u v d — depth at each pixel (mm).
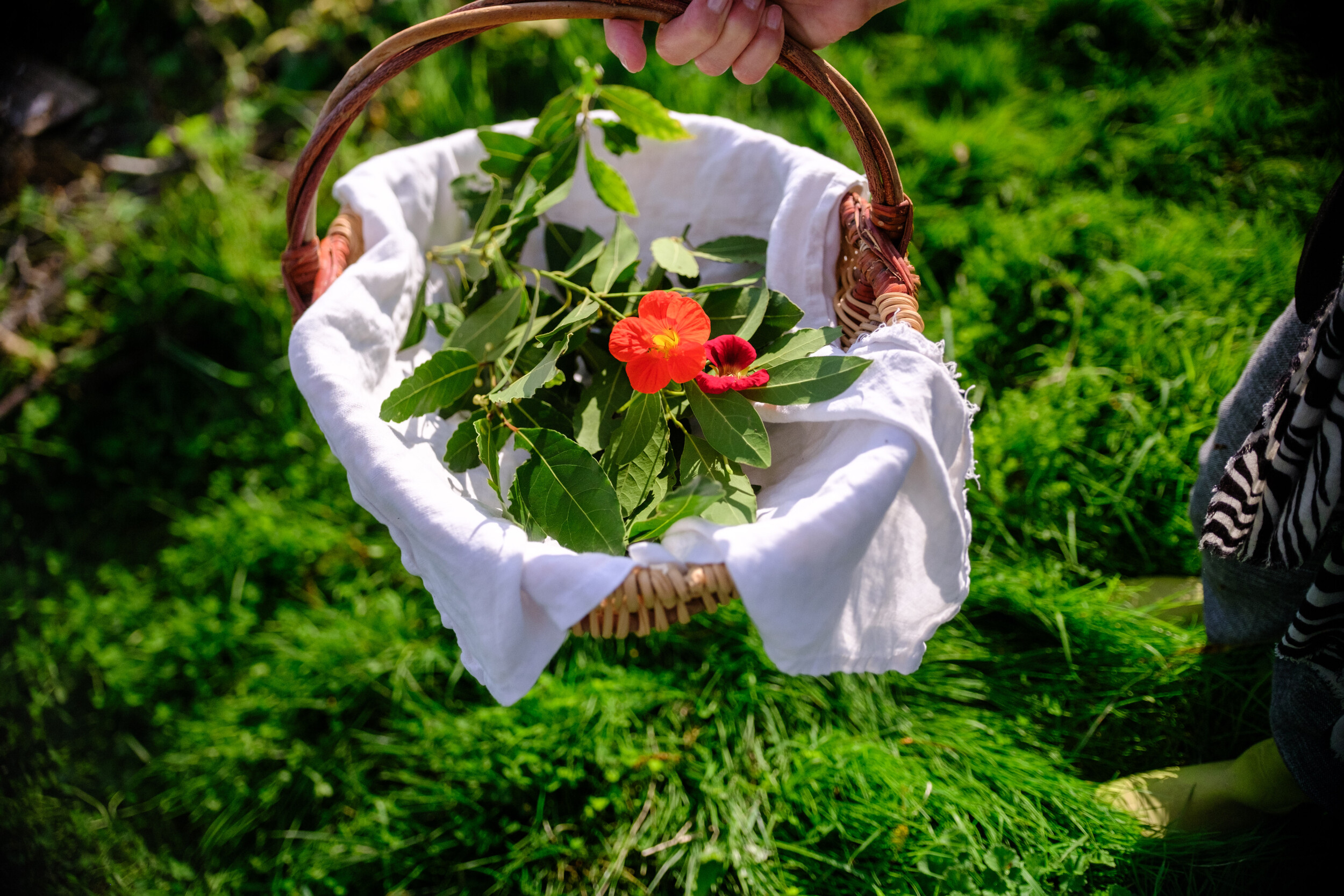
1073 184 2125
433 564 894
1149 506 1679
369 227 1164
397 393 987
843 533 814
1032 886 1303
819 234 1161
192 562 1896
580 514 918
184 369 2162
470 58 2445
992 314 1929
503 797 1515
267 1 2570
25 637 1901
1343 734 1077
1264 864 1318
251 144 2396
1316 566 1140
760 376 967
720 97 2324
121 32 2529
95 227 2250
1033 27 2420
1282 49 2252
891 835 1389
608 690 1576
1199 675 1508
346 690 1687
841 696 1557
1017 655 1585
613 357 1101
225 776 1623
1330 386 911
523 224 1205
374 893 1487
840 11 1003
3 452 2055
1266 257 1842
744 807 1465
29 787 1725
